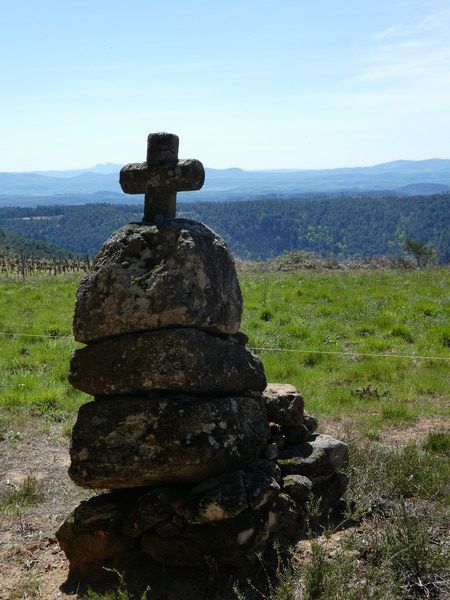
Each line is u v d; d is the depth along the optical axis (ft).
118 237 11.76
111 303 11.37
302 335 31.09
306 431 12.80
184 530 10.73
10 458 17.48
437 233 395.34
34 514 14.07
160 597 10.32
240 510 10.32
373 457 14.60
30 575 11.55
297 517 11.30
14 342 30.71
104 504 11.38
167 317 11.10
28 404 21.80
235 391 11.93
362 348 28.60
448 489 13.42
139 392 11.26
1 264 106.52
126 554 11.23
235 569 10.54
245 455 11.28
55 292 47.85
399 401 21.72
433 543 11.15
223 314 11.74
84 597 10.46
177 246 11.32
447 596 9.91
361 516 11.90
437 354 27.43
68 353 28.14
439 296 40.06
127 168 12.42
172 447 10.77
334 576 9.71
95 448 11.16
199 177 11.94
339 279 49.73
